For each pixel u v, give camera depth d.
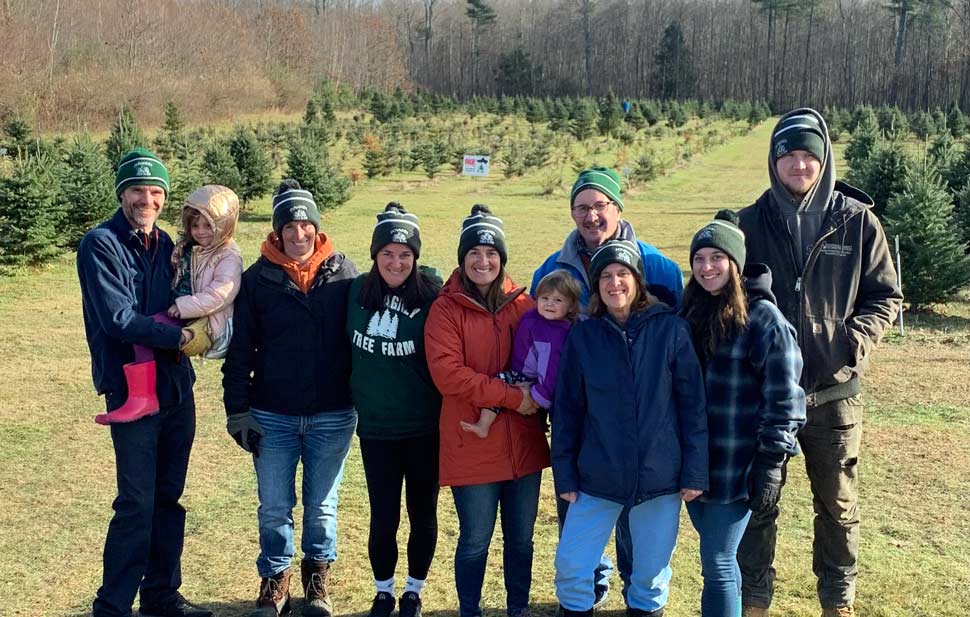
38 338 11.17
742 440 3.70
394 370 4.16
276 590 4.29
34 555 5.26
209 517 5.83
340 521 5.71
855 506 4.05
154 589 4.35
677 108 60.75
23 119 31.12
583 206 4.15
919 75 86.94
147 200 4.04
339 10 101.12
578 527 3.84
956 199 16.28
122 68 50.41
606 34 110.44
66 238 16.62
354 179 29.42
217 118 54.84
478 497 4.10
